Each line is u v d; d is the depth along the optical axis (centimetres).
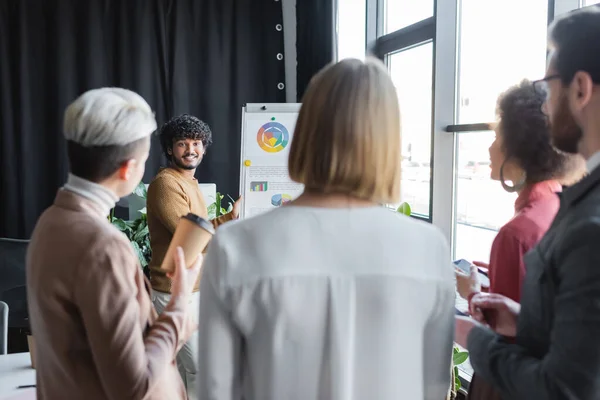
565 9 191
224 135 424
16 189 394
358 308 77
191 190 235
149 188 228
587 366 63
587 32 72
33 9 385
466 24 254
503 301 98
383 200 79
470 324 96
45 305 98
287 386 77
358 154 75
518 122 109
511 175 115
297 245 75
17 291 221
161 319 114
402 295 77
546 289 75
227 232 78
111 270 96
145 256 340
